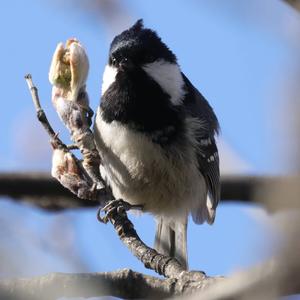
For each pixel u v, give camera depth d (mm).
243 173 9039
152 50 8828
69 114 7000
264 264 2125
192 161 9242
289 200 2324
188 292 5141
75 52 6805
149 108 8664
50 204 9172
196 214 9820
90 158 6961
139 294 5270
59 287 4977
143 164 8805
